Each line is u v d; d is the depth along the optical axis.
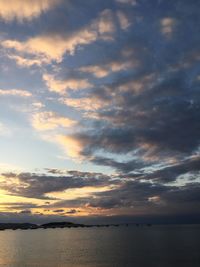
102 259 115.69
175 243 178.25
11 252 146.12
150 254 126.75
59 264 106.06
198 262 103.00
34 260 116.56
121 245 175.88
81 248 162.75
